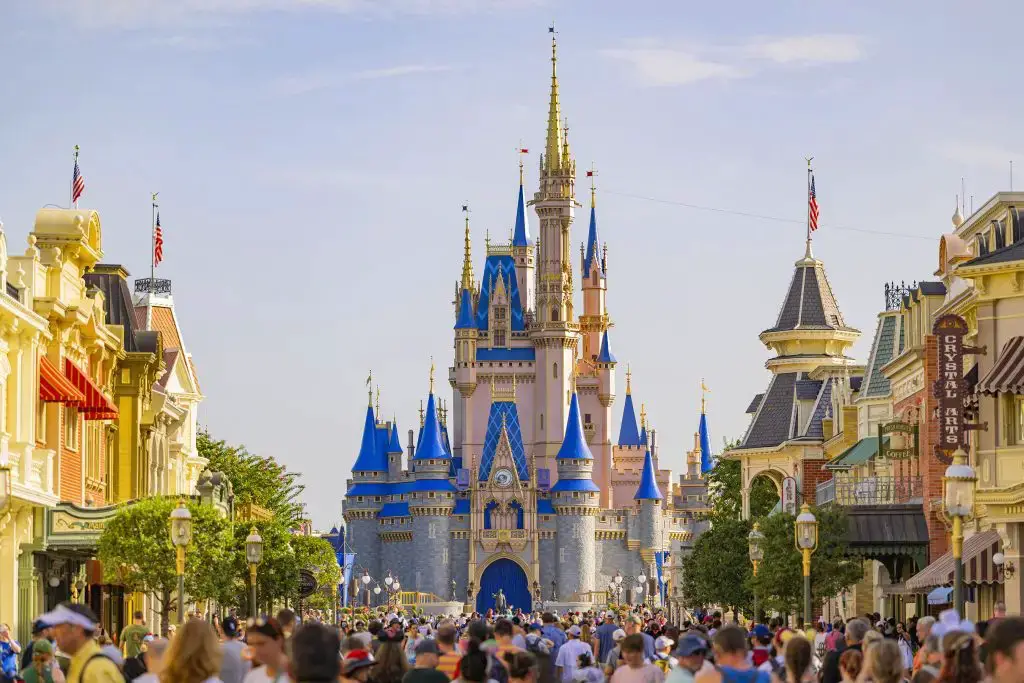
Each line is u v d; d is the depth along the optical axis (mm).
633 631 34000
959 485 36219
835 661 25562
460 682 20391
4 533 51781
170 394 79938
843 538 57719
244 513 83500
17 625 52938
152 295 97125
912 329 62969
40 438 55000
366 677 19078
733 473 119750
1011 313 47656
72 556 61438
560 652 37125
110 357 66312
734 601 88125
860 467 72250
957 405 48125
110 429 67688
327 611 118875
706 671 18422
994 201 55688
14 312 49594
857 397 76062
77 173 65312
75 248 59938
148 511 56656
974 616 52531
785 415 89438
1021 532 46344
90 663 18062
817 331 90188
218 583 58094
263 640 18562
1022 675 13656
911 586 52938
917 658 23469
